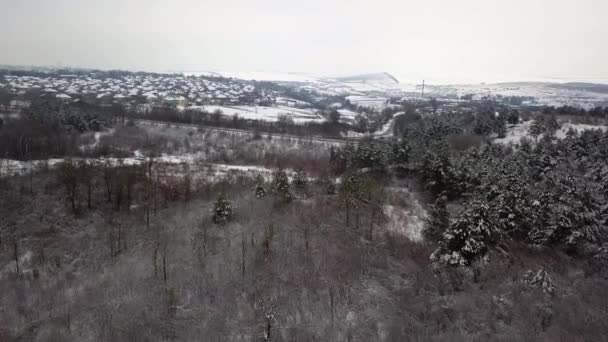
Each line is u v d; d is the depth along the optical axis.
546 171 58.31
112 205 52.41
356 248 43.78
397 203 56.22
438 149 65.44
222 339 31.34
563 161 60.22
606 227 44.97
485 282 37.91
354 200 50.56
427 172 58.66
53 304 34.38
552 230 43.28
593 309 35.47
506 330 32.91
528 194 47.75
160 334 31.53
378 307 35.53
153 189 57.06
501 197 45.41
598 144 67.06
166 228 47.56
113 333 31.19
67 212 49.59
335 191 59.28
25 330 31.38
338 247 43.94
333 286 37.53
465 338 31.84
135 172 59.88
